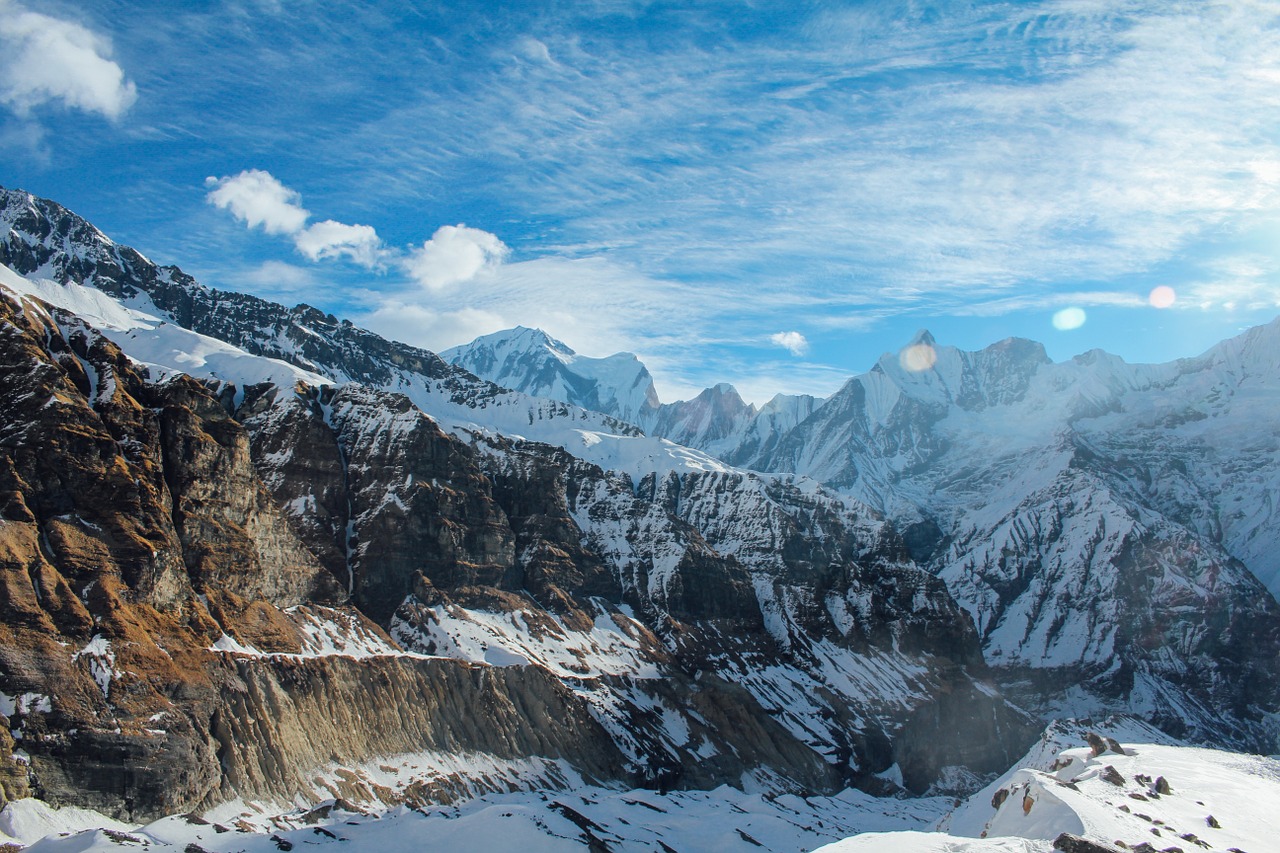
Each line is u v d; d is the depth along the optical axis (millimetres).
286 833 132750
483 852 128500
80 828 128250
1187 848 103312
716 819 176125
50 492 158750
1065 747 179250
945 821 181000
